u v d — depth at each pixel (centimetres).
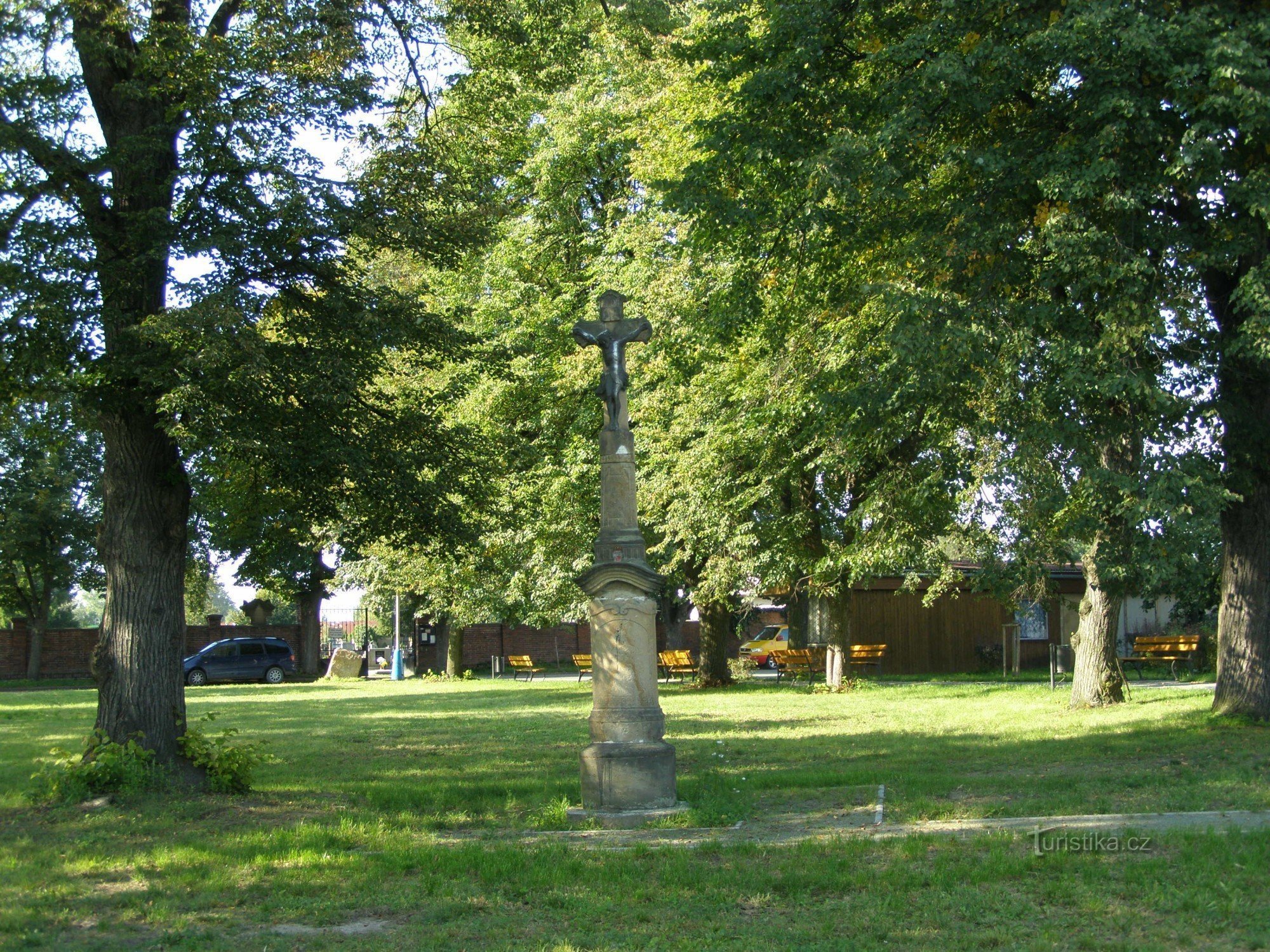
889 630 3588
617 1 2600
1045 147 1312
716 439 2178
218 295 1072
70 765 1123
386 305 1229
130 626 1170
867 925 654
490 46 1530
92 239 1095
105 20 1148
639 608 1074
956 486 1580
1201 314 1377
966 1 1304
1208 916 642
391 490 1237
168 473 1198
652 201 2247
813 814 1014
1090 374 1177
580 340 1112
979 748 1432
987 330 1243
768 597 3067
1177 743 1360
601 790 1041
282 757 1561
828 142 1370
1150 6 1219
